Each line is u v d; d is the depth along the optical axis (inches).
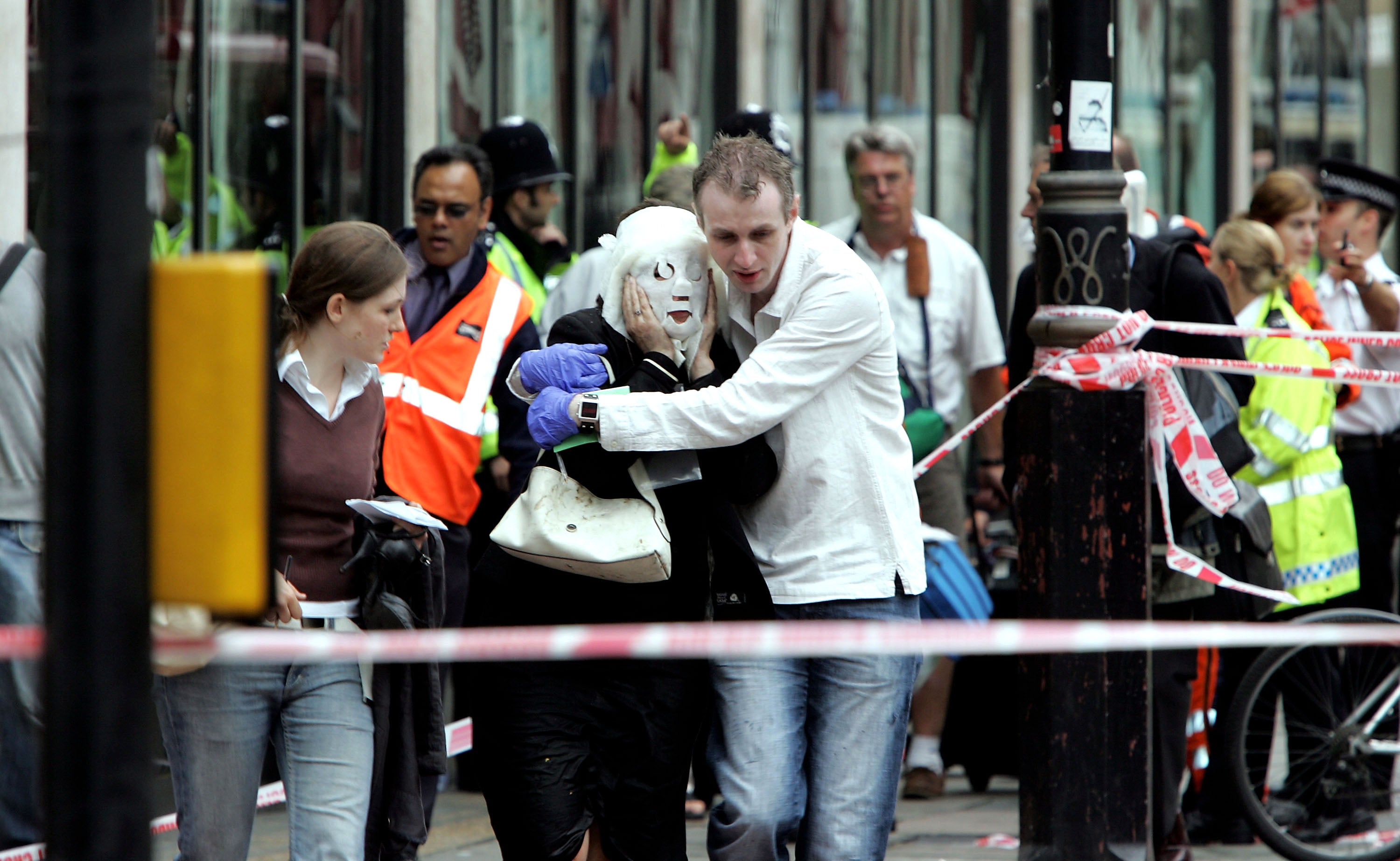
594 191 1233.4
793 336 553.3
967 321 1031.6
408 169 1052.5
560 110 1198.3
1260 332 721.6
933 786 988.6
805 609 568.1
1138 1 1717.5
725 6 1346.0
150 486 283.0
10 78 799.1
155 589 286.0
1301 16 1929.1
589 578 567.5
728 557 563.8
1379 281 1087.0
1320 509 880.3
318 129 999.0
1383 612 967.6
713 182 552.1
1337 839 844.6
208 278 281.9
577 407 546.0
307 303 564.1
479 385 780.0
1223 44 1824.6
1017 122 1584.6
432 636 498.3
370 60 1039.6
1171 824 771.4
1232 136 1830.7
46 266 282.2
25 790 703.1
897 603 575.2
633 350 576.7
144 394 281.6
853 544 569.9
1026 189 1594.5
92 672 279.4
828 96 1429.6
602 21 1232.8
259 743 550.6
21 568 685.9
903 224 1015.6
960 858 831.1
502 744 566.3
